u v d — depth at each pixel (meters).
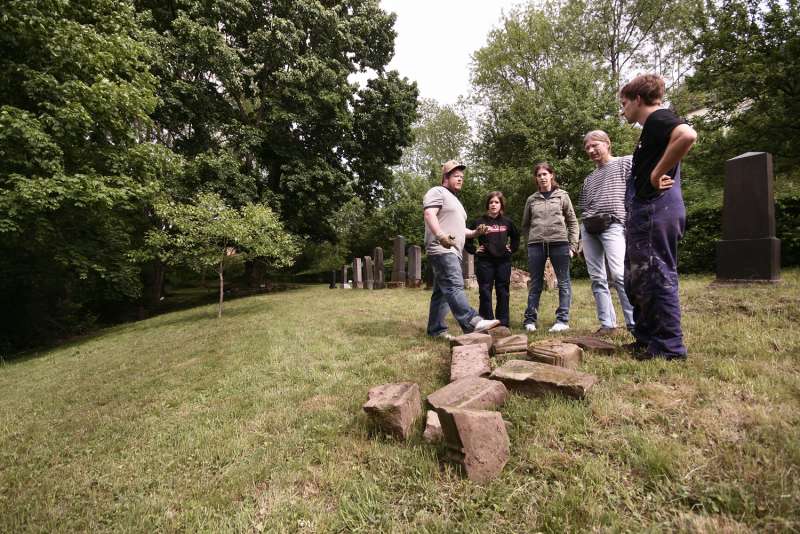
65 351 8.55
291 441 2.11
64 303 12.29
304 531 1.41
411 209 24.80
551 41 18.84
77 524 1.67
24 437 3.00
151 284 16.83
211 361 4.53
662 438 1.59
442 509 1.41
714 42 9.62
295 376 3.35
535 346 2.66
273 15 15.22
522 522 1.30
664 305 2.42
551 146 14.57
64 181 8.00
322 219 17.19
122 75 10.51
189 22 12.99
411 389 2.20
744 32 9.34
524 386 2.17
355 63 17.62
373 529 1.37
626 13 18.34
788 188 8.41
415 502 1.48
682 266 8.98
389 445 1.90
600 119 13.64
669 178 2.28
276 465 1.88
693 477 1.36
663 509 1.25
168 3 14.28
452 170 3.87
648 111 2.42
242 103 17.56
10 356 9.69
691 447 1.52
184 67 13.66
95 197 8.37
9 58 8.24
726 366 2.19
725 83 9.50
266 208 10.91
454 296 3.64
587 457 1.56
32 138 7.52
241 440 2.21
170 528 1.53
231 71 14.02
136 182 10.07
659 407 1.85
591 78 14.56
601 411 1.85
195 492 1.77
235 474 1.84
